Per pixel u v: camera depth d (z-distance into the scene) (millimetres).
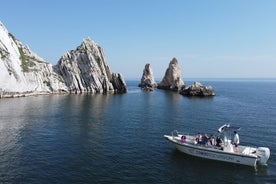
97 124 55812
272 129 53062
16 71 106688
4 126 51125
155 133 48531
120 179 27672
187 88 136625
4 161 31906
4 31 115625
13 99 96688
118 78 156375
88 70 147000
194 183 27344
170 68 186125
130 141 42594
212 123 58719
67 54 148250
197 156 34844
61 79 138000
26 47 137500
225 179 28453
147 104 92500
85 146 39250
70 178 27531
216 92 159625
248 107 87062
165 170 30438
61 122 56812
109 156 34875
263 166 32031
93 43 160875
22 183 25969
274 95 139250
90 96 119500
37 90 119062
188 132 50188
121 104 91312
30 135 44875
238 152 33188
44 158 33375
